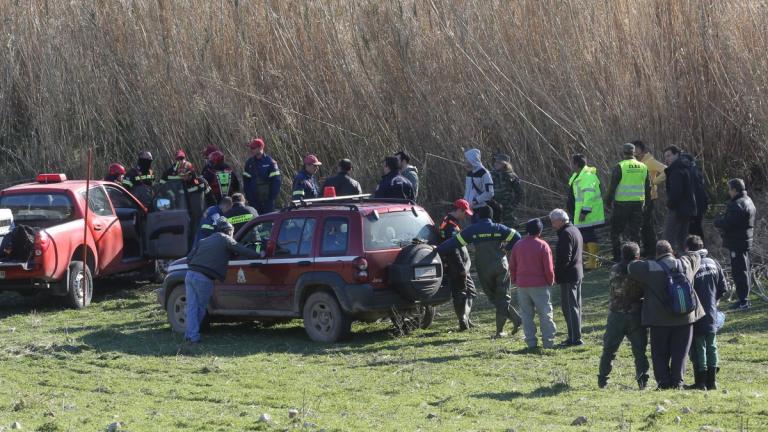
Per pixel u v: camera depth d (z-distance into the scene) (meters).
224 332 37.41
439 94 55.53
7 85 63.94
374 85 57.16
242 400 25.80
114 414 24.03
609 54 52.75
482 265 34.31
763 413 22.16
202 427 22.39
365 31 58.28
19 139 63.69
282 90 58.75
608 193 44.78
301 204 36.00
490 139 55.44
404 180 42.72
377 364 30.72
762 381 27.03
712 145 52.62
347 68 57.62
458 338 34.72
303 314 35.09
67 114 61.06
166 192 47.91
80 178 59.75
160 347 34.41
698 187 43.47
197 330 35.38
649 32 52.72
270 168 48.94
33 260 41.12
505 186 43.69
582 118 52.00
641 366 26.41
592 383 27.11
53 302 45.28
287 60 58.81
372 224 34.31
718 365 29.19
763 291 39.44
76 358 32.41
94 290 48.03
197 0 61.09
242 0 60.50
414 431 21.45
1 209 42.22
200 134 59.09
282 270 35.31
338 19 59.09
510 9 55.81
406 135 56.22
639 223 44.38
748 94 50.47
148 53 60.41
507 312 34.31
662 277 25.61
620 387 26.55
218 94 58.34
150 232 47.16
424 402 25.14
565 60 53.03
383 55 57.44
